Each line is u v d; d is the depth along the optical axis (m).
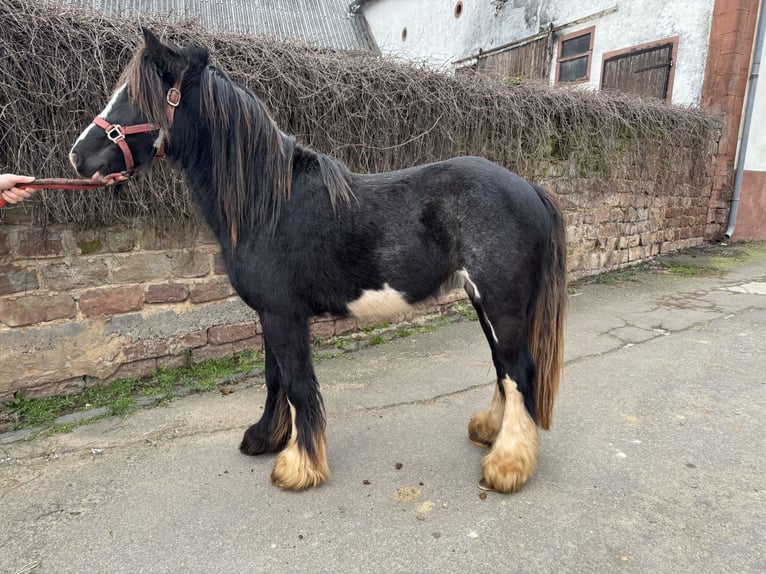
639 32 8.45
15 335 2.70
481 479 2.14
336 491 2.09
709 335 3.96
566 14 9.73
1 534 1.83
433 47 13.62
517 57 10.98
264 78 3.12
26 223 2.63
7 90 2.42
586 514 1.92
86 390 2.96
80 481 2.15
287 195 1.97
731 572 1.62
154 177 2.90
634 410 2.76
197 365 3.32
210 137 1.95
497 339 2.03
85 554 1.73
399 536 1.82
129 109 1.81
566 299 2.16
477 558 1.70
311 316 2.16
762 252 7.29
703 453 2.33
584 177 5.43
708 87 7.54
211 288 3.29
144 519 1.91
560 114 4.89
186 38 2.95
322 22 14.62
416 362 3.51
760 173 8.04
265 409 2.40
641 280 5.81
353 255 1.97
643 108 5.86
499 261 1.93
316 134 3.42
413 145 3.87
